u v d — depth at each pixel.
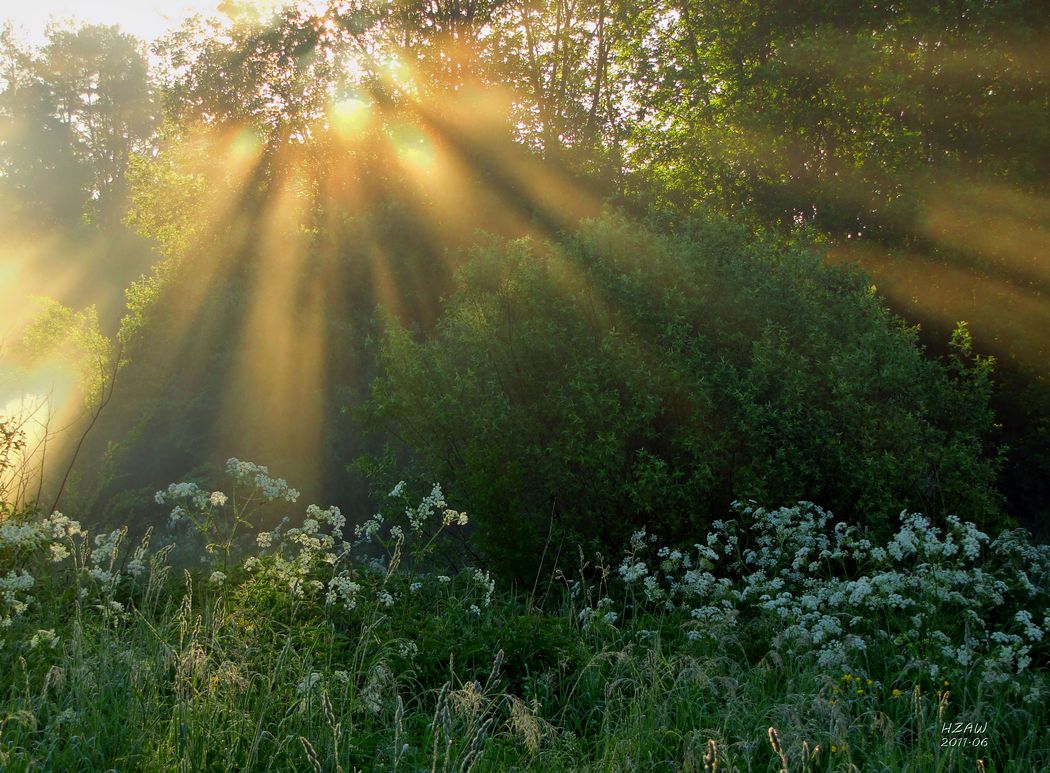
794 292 9.63
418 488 10.08
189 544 10.50
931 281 16.64
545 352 9.63
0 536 6.06
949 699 5.55
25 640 5.27
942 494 8.71
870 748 4.87
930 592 6.55
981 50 16.19
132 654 4.98
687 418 9.20
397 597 7.19
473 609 6.90
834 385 9.07
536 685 5.60
